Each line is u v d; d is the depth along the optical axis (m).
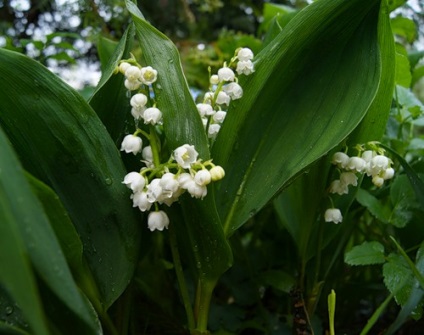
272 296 0.25
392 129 0.25
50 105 0.13
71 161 0.14
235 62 0.16
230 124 0.16
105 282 0.14
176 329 0.21
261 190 0.16
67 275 0.10
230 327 0.21
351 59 0.16
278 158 0.16
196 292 0.17
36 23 0.38
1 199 0.08
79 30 0.38
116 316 0.17
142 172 0.14
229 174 0.17
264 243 0.27
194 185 0.13
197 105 0.16
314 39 0.16
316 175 0.18
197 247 0.16
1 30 0.35
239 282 0.23
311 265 0.21
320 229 0.19
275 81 0.16
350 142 0.18
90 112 0.14
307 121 0.16
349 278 0.23
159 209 0.16
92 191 0.14
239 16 0.51
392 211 0.20
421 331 0.21
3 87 0.13
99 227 0.14
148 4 0.42
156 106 0.15
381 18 0.17
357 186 0.19
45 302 0.13
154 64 0.14
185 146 0.13
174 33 0.44
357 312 0.25
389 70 0.17
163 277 0.24
